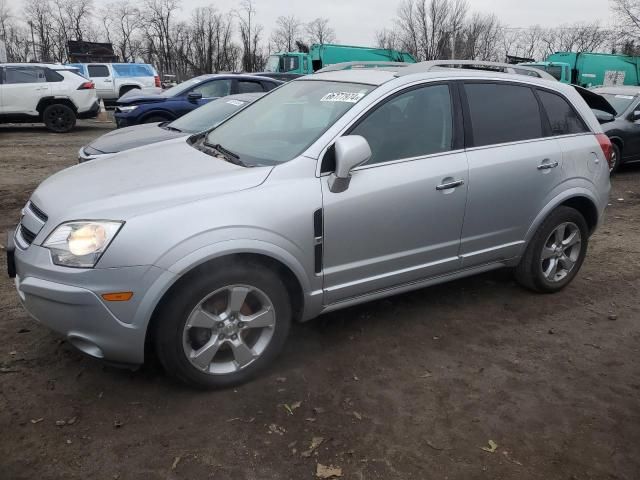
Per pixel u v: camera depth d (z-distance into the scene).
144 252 2.73
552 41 54.41
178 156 3.67
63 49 56.81
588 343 3.84
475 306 4.33
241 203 2.96
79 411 2.91
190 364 2.96
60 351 3.44
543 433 2.89
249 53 54.19
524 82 4.25
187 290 2.85
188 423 2.85
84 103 15.06
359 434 2.82
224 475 2.52
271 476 2.52
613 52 39.16
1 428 2.76
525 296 4.54
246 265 3.01
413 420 2.95
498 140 3.99
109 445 2.67
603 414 3.07
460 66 4.50
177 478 2.49
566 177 4.29
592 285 4.86
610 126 9.55
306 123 3.61
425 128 3.67
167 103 10.74
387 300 4.37
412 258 3.66
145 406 2.96
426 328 3.95
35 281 2.80
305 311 3.33
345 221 3.27
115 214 2.79
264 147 3.55
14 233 3.21
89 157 6.34
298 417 2.93
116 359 2.87
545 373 3.45
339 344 3.68
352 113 3.41
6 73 14.16
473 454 2.72
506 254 4.19
